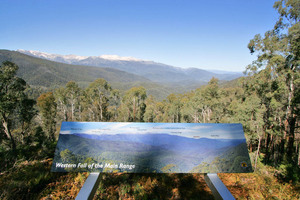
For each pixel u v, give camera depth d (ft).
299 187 14.44
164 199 11.25
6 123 65.82
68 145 8.77
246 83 58.65
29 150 27.30
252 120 47.32
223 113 108.47
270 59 48.55
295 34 41.55
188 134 9.27
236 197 12.00
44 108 113.70
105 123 9.37
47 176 13.03
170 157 8.65
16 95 65.36
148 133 9.19
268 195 12.72
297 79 42.09
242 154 8.91
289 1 42.50
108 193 11.44
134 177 13.21
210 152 8.86
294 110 43.19
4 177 13.09
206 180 8.77
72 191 11.24
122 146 8.81
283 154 45.73
